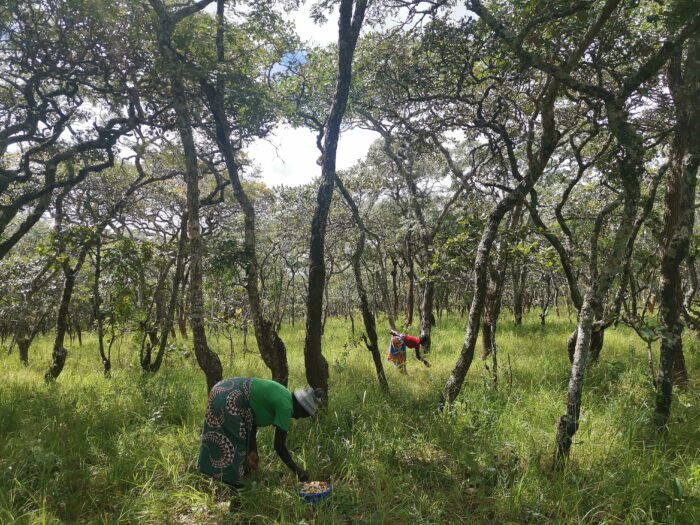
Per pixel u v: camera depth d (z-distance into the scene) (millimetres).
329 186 5938
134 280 9305
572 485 4020
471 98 8820
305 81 9227
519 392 6523
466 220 7266
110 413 6070
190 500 3992
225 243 6668
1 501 3607
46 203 8906
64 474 4172
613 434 4887
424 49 7566
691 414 5582
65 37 7633
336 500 3947
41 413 6121
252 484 3934
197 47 6895
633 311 8047
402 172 12398
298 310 29344
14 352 15164
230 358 11086
